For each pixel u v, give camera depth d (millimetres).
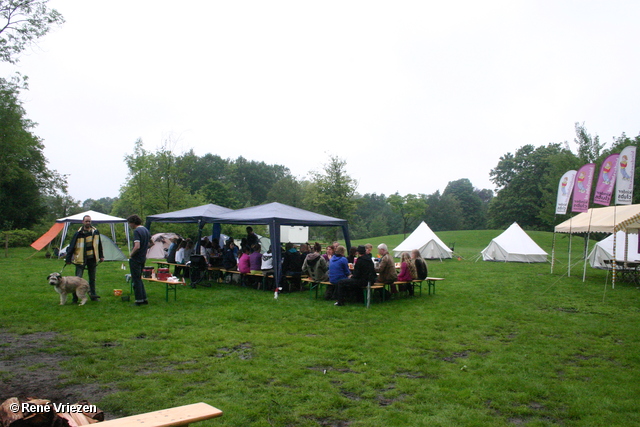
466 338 6824
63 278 8641
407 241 24812
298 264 11453
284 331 7055
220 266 13352
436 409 4105
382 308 9281
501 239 22953
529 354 6000
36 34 16547
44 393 4293
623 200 11016
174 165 28250
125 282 12234
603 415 4027
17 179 35031
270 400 4207
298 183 65688
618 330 7469
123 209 44875
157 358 5523
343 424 3760
